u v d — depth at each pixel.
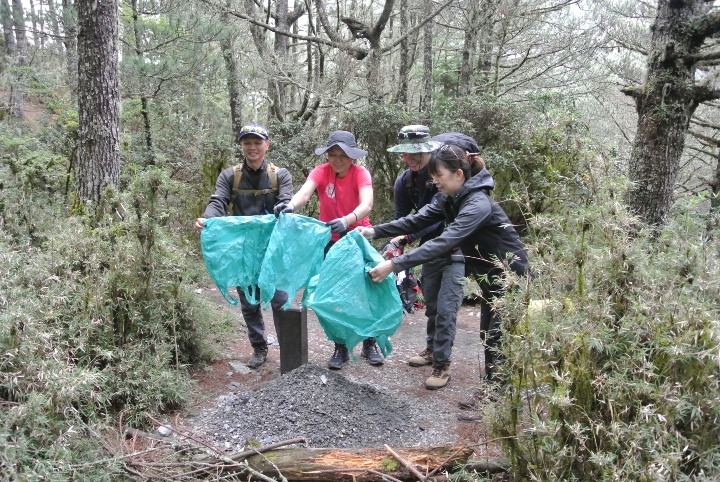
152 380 3.19
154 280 3.51
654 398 1.92
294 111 11.16
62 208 5.08
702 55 5.30
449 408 3.50
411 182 3.99
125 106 10.06
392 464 2.44
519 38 12.09
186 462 2.44
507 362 2.33
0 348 2.50
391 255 3.91
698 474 1.88
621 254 2.11
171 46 8.95
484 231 3.10
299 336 3.74
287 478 2.47
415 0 11.16
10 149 6.81
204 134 9.11
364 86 9.53
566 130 6.00
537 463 2.15
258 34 10.12
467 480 2.31
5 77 10.96
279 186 3.91
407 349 4.68
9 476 2.03
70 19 8.40
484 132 7.76
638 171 5.62
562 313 2.18
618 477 1.86
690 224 2.26
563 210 2.93
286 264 3.39
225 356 4.30
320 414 3.11
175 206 6.24
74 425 2.49
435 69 14.48
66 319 3.12
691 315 1.95
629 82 10.24
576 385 2.08
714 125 8.77
